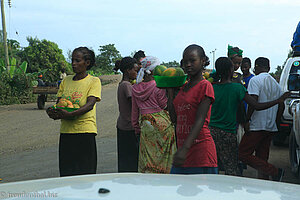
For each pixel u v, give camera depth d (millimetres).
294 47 7691
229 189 1267
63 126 3592
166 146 3684
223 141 3670
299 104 5320
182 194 1160
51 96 22062
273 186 1389
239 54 5148
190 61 2668
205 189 1242
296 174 5332
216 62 3748
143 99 3709
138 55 4551
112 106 16562
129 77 4480
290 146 5707
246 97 4090
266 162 4367
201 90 2631
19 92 21547
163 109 3729
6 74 22141
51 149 7648
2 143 8539
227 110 3666
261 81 4441
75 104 3539
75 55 3584
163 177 1456
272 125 4414
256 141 4371
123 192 1163
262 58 4719
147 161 3697
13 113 15500
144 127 3707
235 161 3717
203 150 2723
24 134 9789
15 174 5582
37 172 5668
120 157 4469
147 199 1090
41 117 13562
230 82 3738
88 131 3568
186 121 2707
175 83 2826
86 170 3576
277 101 4074
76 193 1158
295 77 7355
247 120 4348
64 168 3594
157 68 2998
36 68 56094
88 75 3703
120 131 4453
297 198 1220
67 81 3707
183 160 2457
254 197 1190
